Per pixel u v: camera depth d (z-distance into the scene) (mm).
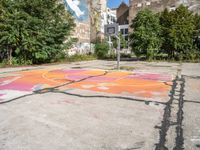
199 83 8344
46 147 3242
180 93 6598
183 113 4707
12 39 14617
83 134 3678
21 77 9953
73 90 7059
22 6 15352
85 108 5113
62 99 5934
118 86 7754
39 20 15906
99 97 6145
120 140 3445
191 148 3166
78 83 8344
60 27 18078
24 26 15055
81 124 4117
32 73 11469
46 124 4121
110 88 7391
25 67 14883
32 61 17344
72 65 16672
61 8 18281
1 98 6043
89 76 10320
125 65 16391
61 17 18422
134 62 19516
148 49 20609
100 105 5352
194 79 9359
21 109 5043
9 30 14742
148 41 20484
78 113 4750
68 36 19562
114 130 3834
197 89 7191
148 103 5520
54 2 17688
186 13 20672
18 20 14750
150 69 13523
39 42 16219
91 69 13609
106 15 41219
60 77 9945
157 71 12398
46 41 17156
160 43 20781
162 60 21094
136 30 21328
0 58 16500
